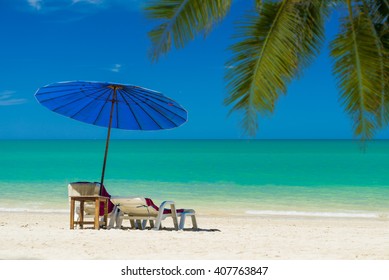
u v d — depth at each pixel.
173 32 7.74
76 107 10.75
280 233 11.11
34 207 16.77
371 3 8.18
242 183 25.70
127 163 39.59
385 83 7.95
